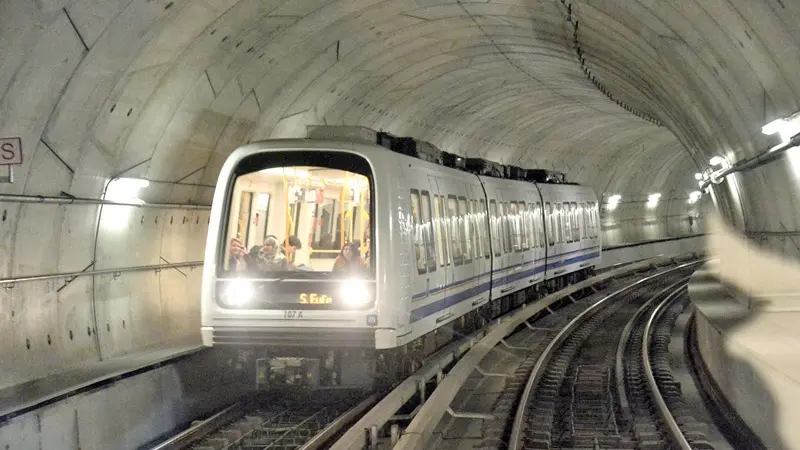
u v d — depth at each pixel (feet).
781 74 28.63
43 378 32.78
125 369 34.22
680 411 35.09
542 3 44.70
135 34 33.27
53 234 34.88
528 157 102.63
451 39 55.16
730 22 29.01
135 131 38.19
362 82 55.83
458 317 49.06
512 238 61.98
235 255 35.86
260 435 33.04
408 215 37.40
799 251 35.76
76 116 33.58
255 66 43.78
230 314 35.50
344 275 35.22
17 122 30.66
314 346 35.47
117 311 40.16
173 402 37.01
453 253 45.80
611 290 100.73
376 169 35.47
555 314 77.82
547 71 69.87
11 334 32.12
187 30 36.04
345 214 35.73
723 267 63.36
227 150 47.01
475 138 84.94
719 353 37.93
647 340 58.23
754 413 29.76
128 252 41.19
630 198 138.41
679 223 161.27
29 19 28.19
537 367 44.91
